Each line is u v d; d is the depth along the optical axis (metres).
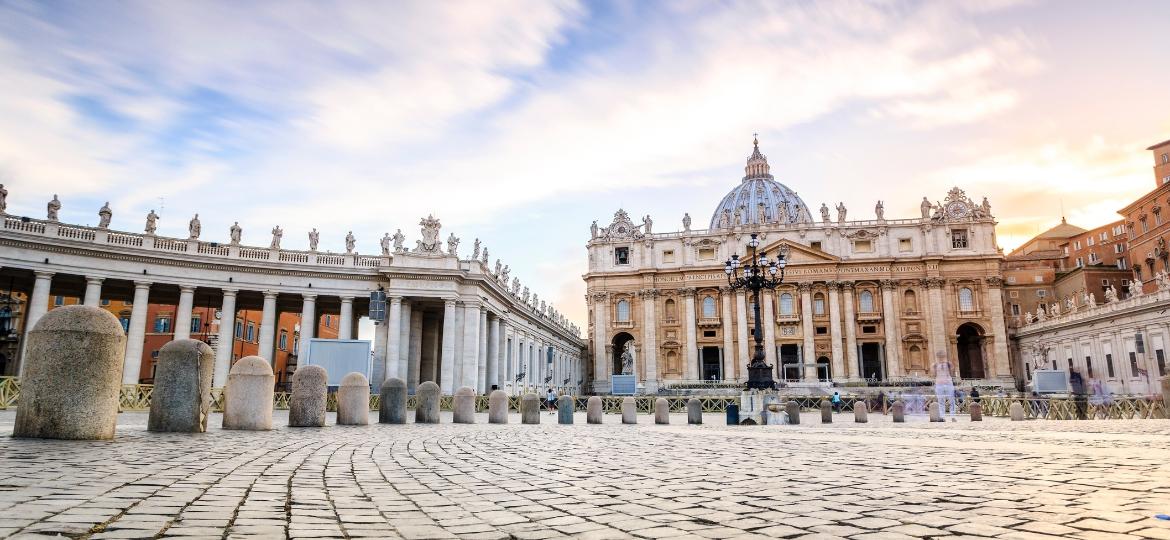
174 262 49.28
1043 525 6.46
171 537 5.32
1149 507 7.40
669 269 100.62
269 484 8.59
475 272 58.16
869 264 95.94
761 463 12.30
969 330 100.00
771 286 37.31
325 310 63.22
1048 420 33.94
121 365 13.90
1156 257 77.62
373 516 6.69
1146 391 62.81
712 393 82.75
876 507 7.49
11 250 43.34
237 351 73.31
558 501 7.89
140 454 11.38
